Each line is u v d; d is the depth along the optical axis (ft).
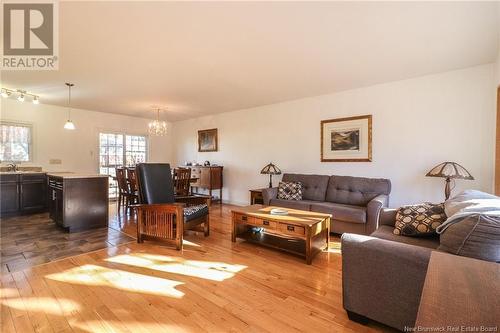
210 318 5.53
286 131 16.46
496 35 7.85
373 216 10.45
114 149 21.09
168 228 9.80
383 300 4.98
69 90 13.89
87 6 6.38
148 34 7.78
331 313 5.76
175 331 5.11
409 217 7.26
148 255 9.05
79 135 19.06
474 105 10.41
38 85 12.95
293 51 9.00
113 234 11.41
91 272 7.64
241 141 19.07
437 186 11.30
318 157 15.02
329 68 10.67
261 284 7.07
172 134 24.93
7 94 14.32
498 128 9.21
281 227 9.11
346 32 7.69
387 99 12.54
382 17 6.89
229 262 8.54
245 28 7.45
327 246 9.69
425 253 4.63
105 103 17.12
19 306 5.87
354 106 13.60
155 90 13.92
